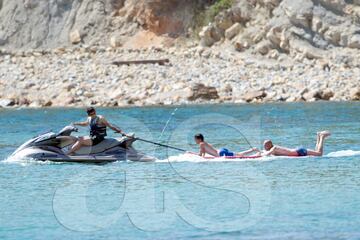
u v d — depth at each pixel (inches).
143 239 1875.0
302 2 6624.0
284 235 1872.5
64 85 6102.4
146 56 6756.9
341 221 1974.7
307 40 6565.0
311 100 5718.5
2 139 3764.8
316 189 2348.7
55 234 1916.8
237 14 6934.1
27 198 2284.7
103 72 6353.3
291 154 2989.7
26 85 6210.6
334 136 3656.5
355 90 5787.4
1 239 1872.5
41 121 4667.8
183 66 6451.8
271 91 5880.9
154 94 5890.8
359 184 2413.9
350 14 6505.9
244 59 6550.2
